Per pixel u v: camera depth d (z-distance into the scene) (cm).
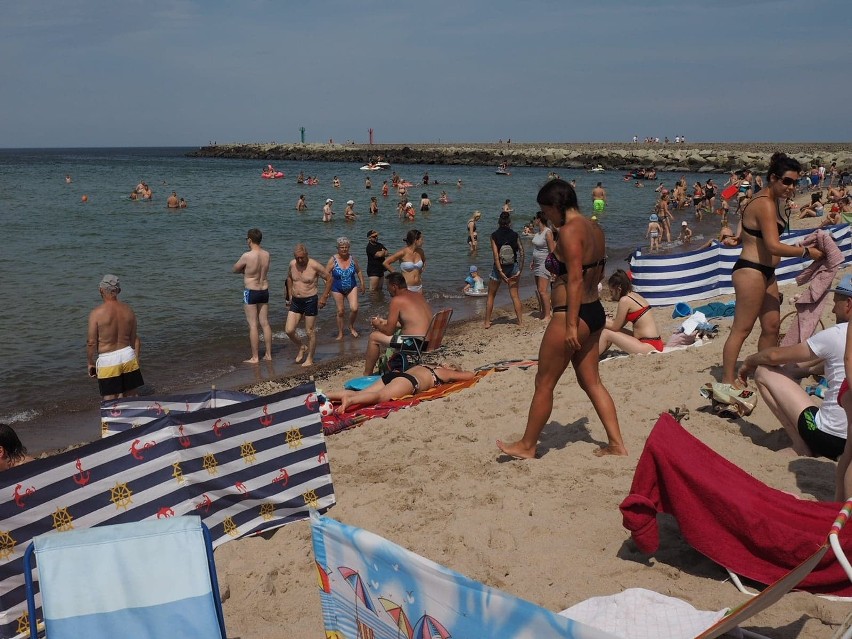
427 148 10331
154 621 297
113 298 891
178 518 323
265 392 998
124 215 3400
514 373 810
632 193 4897
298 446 504
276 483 498
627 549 415
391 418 690
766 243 601
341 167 8912
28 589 320
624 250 2412
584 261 504
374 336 948
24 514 408
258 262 1127
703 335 909
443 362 1032
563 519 454
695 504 381
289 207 3838
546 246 1342
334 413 733
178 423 460
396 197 4478
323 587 305
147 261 2094
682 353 832
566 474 518
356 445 628
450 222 3169
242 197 4484
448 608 252
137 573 306
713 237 2673
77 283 1764
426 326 930
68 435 881
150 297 1608
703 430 582
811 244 599
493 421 657
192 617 298
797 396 499
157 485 452
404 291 936
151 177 6688
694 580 379
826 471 496
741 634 315
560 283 521
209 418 471
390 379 802
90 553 308
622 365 809
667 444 390
